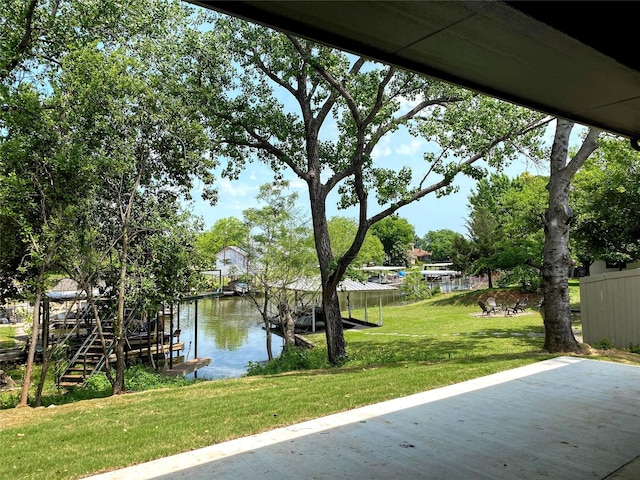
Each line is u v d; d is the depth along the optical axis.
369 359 11.14
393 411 5.10
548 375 6.59
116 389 8.84
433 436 4.25
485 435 4.23
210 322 27.84
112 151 8.64
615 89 2.92
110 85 8.10
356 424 4.68
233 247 25.31
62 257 8.06
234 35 12.01
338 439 4.25
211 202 11.81
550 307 8.86
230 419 5.07
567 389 5.80
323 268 12.26
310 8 1.93
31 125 7.56
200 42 11.47
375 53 2.38
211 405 5.91
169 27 11.23
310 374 8.64
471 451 3.86
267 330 18.05
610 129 3.75
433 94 11.25
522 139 10.91
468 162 10.99
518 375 6.64
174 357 17.89
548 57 2.46
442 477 3.38
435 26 2.11
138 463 3.91
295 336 20.52
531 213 16.06
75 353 12.96
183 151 9.77
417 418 4.81
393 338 16.11
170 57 10.55
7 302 12.17
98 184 8.48
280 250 19.48
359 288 22.28
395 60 2.48
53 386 11.98
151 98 8.65
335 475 3.46
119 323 9.04
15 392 11.35
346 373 8.25
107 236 9.31
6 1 8.88
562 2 1.98
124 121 8.48
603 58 2.47
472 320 19.69
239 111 12.50
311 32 2.13
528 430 4.34
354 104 10.66
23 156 7.43
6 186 7.23
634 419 4.60
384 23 2.08
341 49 2.29
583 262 20.30
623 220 12.73
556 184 8.84
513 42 2.29
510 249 17.22
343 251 25.61
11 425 5.83
